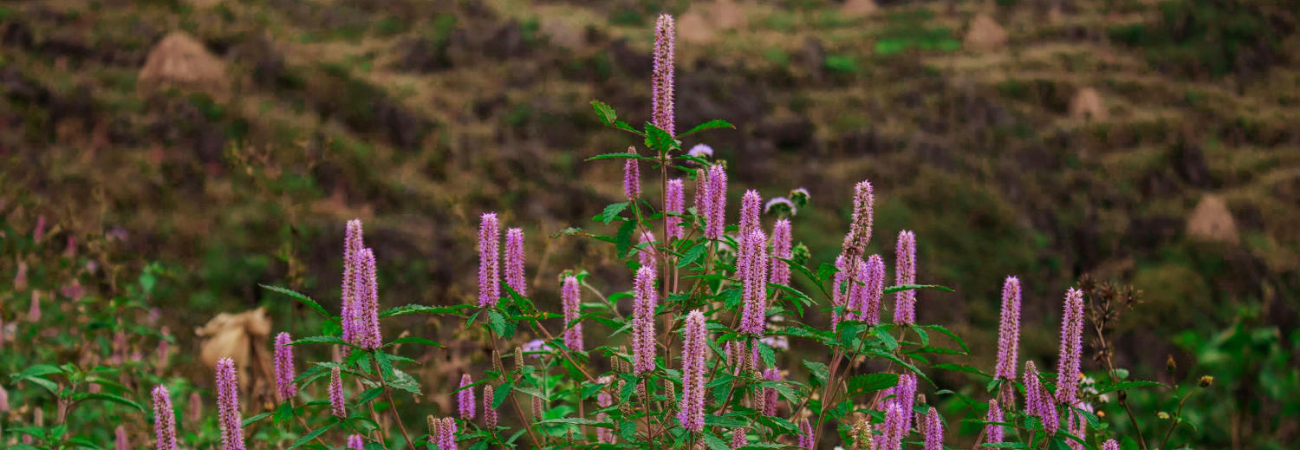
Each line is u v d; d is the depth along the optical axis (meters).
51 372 3.31
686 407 2.27
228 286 13.87
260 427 4.49
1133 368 13.43
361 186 19.89
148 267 7.47
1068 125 33.50
